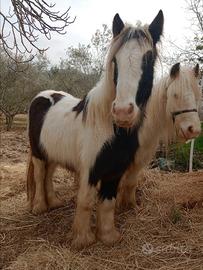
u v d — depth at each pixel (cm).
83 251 290
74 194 426
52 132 336
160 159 579
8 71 1464
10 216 376
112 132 278
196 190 400
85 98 309
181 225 329
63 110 340
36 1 260
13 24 262
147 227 329
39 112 371
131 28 245
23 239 321
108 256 283
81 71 1869
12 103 1535
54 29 271
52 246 298
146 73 243
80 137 298
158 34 261
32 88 1619
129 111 226
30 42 270
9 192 452
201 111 458
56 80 1833
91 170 288
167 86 340
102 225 306
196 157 594
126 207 373
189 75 327
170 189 414
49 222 354
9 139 1090
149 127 338
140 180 425
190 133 321
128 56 234
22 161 695
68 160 323
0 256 293
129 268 265
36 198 385
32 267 266
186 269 258
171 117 339
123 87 230
